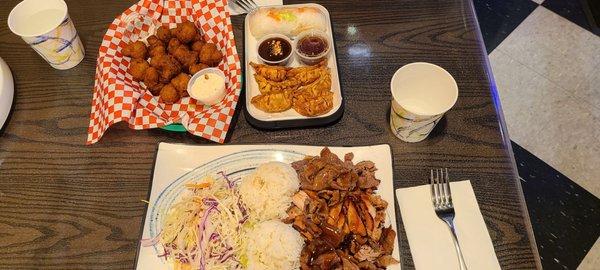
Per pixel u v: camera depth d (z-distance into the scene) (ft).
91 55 1.90
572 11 3.56
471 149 1.60
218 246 1.43
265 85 1.69
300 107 1.65
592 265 2.53
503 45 3.43
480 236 1.41
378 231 1.39
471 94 1.72
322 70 1.71
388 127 1.66
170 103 1.72
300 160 1.55
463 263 1.36
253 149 1.57
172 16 1.92
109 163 1.63
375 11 1.96
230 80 1.73
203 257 1.41
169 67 1.72
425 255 1.39
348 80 1.78
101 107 1.68
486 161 1.57
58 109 1.77
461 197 1.48
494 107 1.69
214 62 1.79
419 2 1.97
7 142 1.70
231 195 1.50
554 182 2.82
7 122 1.74
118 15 2.00
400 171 1.57
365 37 1.89
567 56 3.36
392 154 1.54
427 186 1.51
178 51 1.76
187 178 1.53
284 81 1.71
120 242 1.47
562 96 3.18
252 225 1.45
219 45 1.84
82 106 1.77
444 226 1.44
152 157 1.63
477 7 3.60
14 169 1.63
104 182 1.59
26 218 1.53
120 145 1.65
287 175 1.45
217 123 1.62
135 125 1.63
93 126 1.67
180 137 1.67
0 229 1.51
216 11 1.85
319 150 1.56
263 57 1.80
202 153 1.57
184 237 1.44
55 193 1.57
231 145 1.58
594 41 3.43
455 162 1.58
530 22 3.52
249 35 1.90
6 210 1.55
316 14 1.87
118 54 1.81
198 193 1.51
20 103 1.79
